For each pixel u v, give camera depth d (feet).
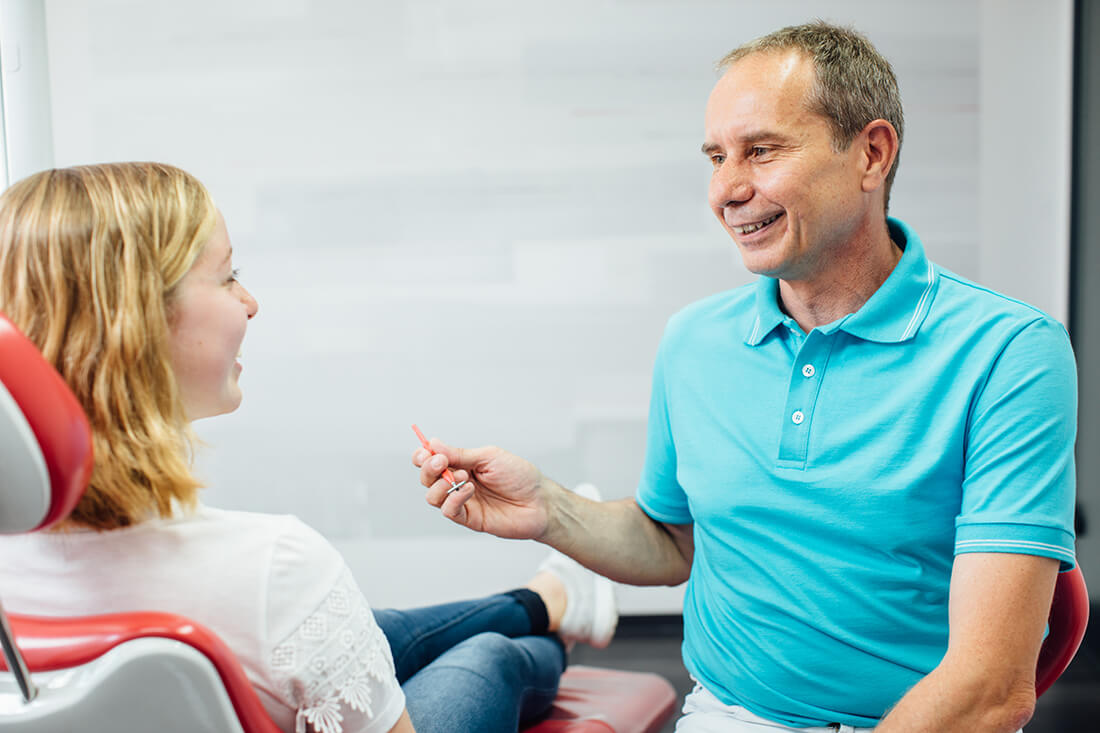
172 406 2.63
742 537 3.90
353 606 2.72
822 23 3.69
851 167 3.53
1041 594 3.17
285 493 9.55
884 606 3.60
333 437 9.52
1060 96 9.11
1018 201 9.24
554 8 9.14
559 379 9.51
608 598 5.91
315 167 9.28
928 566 3.60
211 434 9.48
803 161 3.46
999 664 3.09
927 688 3.13
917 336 3.59
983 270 9.31
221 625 2.54
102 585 2.55
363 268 9.38
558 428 9.55
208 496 9.52
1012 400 3.32
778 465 3.76
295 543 2.64
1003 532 3.19
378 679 2.75
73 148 9.14
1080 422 9.30
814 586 3.69
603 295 9.43
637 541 4.43
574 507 4.25
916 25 9.10
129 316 2.54
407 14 9.14
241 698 2.40
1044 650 3.72
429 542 9.65
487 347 9.48
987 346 3.45
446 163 9.30
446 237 9.37
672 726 7.74
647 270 9.40
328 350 9.45
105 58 9.09
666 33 9.15
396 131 9.26
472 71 9.21
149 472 2.51
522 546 9.66
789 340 3.91
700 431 4.04
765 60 3.54
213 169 9.25
